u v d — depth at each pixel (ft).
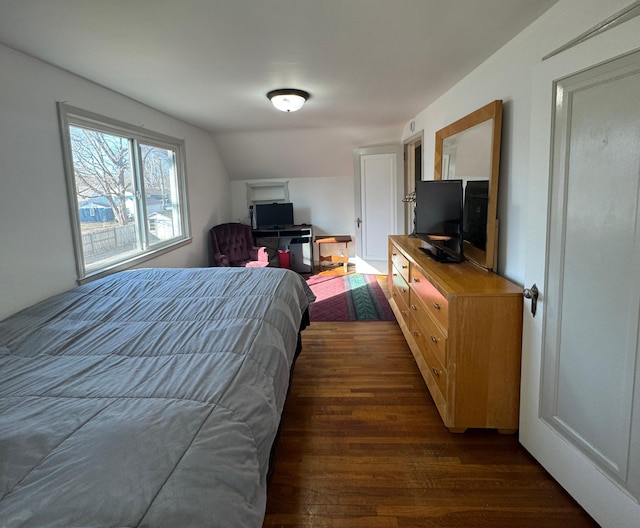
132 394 3.95
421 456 6.34
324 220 20.88
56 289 8.01
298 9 5.75
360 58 8.01
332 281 17.88
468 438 6.75
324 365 9.67
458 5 5.80
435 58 8.18
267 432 4.09
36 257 7.49
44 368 4.66
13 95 6.98
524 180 6.95
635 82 4.11
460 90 9.92
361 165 17.89
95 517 2.50
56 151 8.02
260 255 17.53
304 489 5.69
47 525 2.42
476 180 8.50
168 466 2.95
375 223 18.21
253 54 7.57
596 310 4.76
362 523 5.11
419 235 10.62
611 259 4.50
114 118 10.08
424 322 8.43
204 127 15.64
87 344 5.34
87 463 2.91
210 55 7.55
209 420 3.54
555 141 5.23
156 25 6.13
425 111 13.32
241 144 17.95
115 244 10.62
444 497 5.50
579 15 5.37
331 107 12.73
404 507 5.34
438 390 7.36
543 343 5.73
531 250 5.84
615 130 4.36
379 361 9.83
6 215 6.84
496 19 6.35
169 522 2.56
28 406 3.76
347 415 7.53
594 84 4.58
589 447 4.98
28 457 3.01
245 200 20.63
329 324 12.53
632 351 4.27
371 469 6.07
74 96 8.57
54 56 7.39
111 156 10.46
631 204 4.22
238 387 4.19
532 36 6.53
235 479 3.19
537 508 5.27
